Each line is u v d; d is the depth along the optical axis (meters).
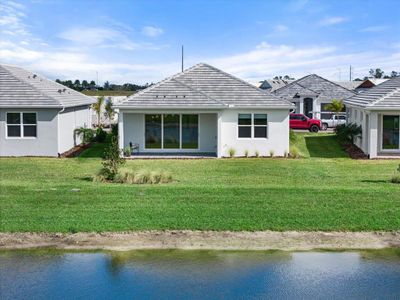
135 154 29.30
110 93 77.38
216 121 29.97
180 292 8.79
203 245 11.02
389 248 10.93
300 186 17.50
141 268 9.80
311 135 41.97
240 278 9.37
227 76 30.14
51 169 23.38
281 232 11.80
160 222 12.24
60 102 28.59
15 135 28.92
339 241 11.29
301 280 9.30
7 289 8.86
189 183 18.62
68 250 10.73
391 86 30.44
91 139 36.00
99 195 14.98
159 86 28.89
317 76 55.97
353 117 36.34
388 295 8.68
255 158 28.28
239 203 13.98
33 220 12.38
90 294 8.69
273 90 61.97
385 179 20.06
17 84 28.80
